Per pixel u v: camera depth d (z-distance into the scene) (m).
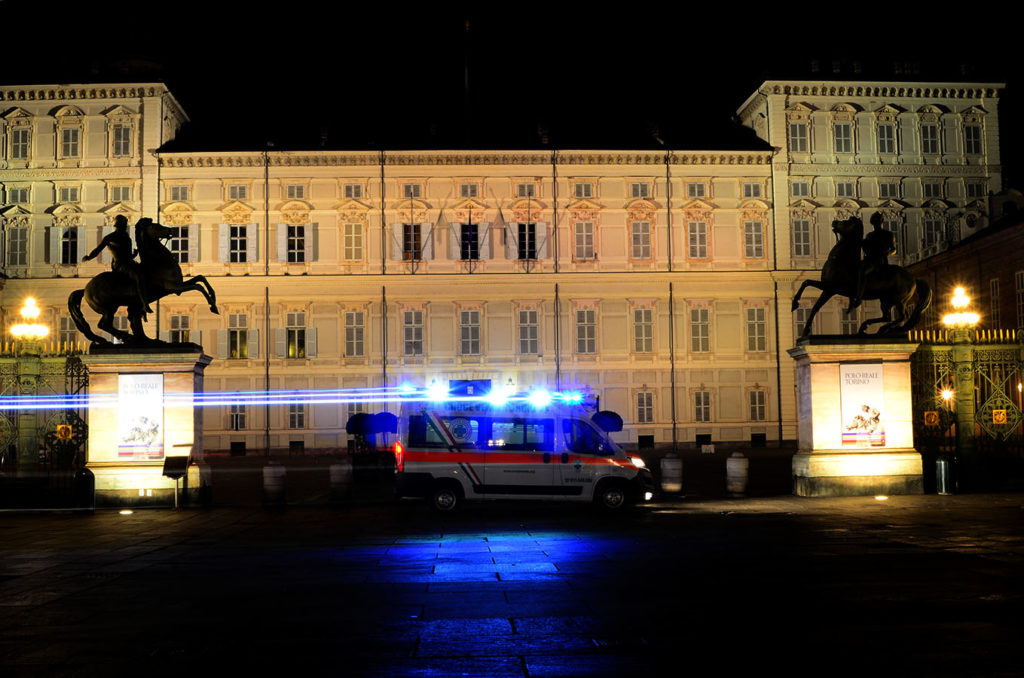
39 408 26.44
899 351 25.97
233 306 60.19
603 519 21.75
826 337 25.98
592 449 23.56
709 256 61.47
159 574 14.06
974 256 54.19
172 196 60.34
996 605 10.91
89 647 9.47
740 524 19.92
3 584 13.26
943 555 14.88
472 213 61.12
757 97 63.47
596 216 61.34
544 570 13.92
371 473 35.09
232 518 22.94
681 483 27.75
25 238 60.22
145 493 25.20
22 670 8.64
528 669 8.45
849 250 26.08
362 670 8.46
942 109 63.25
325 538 18.59
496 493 23.33
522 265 60.94
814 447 25.91
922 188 62.72
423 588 12.51
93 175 60.06
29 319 29.08
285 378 60.12
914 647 9.02
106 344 25.72
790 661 8.60
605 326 61.16
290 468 44.78
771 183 61.81
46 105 60.56
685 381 61.00
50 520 22.77
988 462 27.45
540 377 60.75
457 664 8.64
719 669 8.36
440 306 60.94
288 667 8.59
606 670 8.38
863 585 12.28
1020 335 27.28
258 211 60.34
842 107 62.41
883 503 23.66
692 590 12.09
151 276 25.72
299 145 60.72
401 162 60.75
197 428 25.88
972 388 27.23
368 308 60.69
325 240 60.56
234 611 11.15
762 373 61.19
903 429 25.95
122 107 60.31
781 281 61.22
